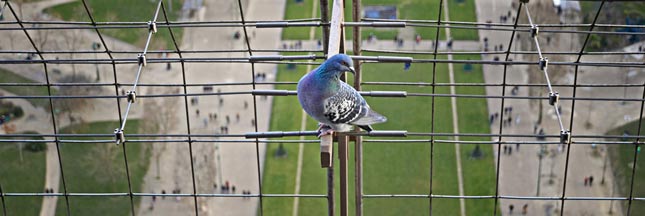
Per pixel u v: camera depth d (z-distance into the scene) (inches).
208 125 2484.0
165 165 2266.2
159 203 2169.0
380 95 764.0
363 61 900.0
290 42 2849.4
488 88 2637.8
